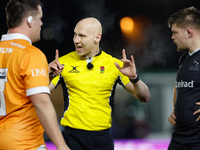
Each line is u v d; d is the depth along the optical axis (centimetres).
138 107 3155
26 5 697
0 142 653
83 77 937
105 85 945
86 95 930
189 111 887
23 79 659
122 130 3089
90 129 927
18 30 702
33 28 712
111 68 969
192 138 890
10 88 665
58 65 862
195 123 880
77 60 972
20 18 695
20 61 661
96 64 961
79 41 932
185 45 921
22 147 657
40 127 702
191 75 888
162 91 3086
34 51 679
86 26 935
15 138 652
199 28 903
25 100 670
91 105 928
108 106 966
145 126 3091
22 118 667
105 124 955
